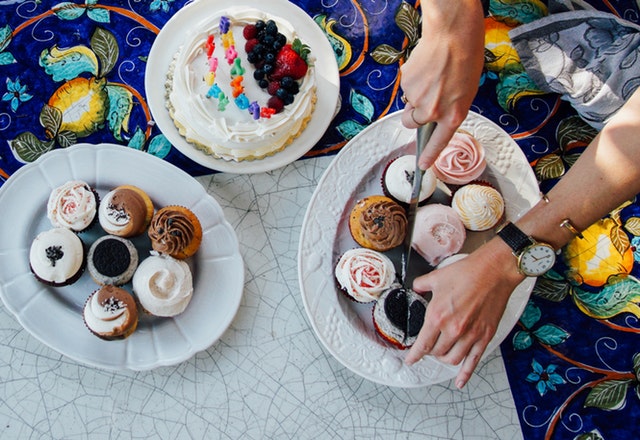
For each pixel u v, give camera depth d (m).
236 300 1.17
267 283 1.24
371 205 1.19
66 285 1.16
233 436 1.18
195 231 1.17
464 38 0.89
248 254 1.24
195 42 1.18
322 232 1.20
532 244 1.02
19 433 1.15
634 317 1.27
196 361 1.20
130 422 1.17
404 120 0.96
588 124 1.33
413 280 1.21
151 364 1.13
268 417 1.19
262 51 1.16
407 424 1.21
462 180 1.22
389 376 1.16
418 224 1.19
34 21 1.28
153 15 1.31
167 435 1.17
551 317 1.26
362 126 1.31
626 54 1.24
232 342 1.21
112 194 1.17
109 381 1.18
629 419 1.23
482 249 1.07
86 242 1.21
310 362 1.21
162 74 1.23
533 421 1.22
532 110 1.33
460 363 1.16
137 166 1.20
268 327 1.22
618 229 1.29
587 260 1.28
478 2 0.90
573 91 1.29
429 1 0.90
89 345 1.14
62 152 1.18
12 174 1.21
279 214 1.26
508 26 1.36
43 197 1.18
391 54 1.34
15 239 1.16
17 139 1.24
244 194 1.26
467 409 1.22
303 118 1.22
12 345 1.18
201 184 1.24
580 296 1.27
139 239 1.22
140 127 1.26
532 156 1.32
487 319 1.06
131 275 1.17
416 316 1.14
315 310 1.17
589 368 1.25
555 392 1.24
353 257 1.17
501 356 1.24
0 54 1.26
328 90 1.26
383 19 1.35
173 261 1.15
